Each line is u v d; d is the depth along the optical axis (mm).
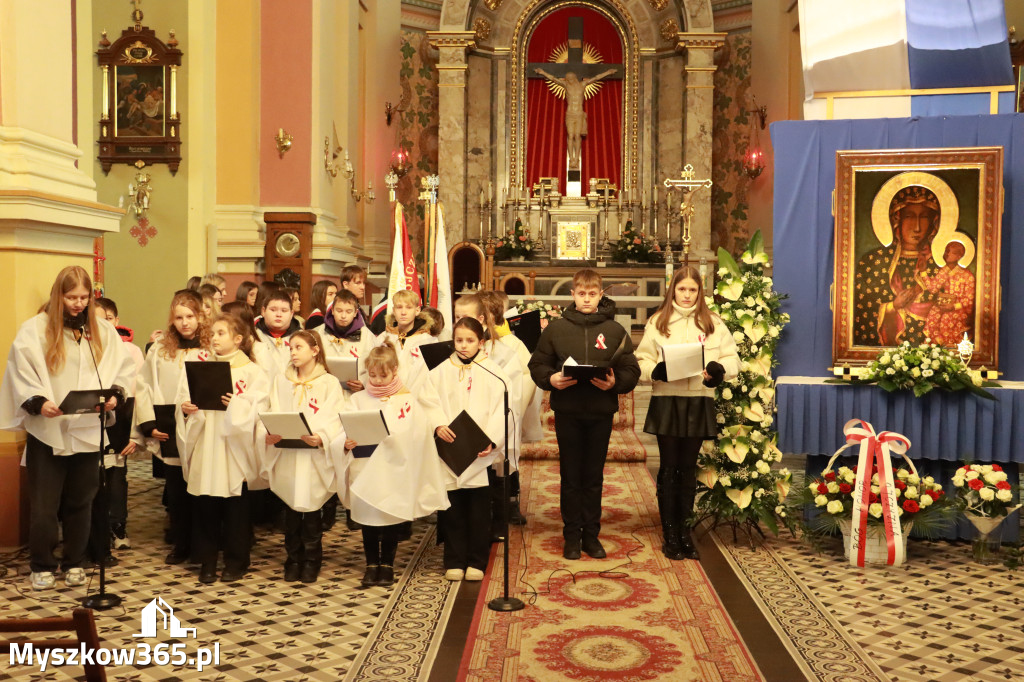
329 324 6113
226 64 10453
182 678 3641
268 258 10531
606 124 17562
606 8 17469
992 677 3676
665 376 5238
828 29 6387
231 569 4977
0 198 5051
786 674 3707
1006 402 5551
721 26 17031
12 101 5316
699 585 4895
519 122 17312
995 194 5723
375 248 15180
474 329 5180
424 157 16953
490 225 17109
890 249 5895
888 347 5895
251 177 10453
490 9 17219
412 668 3760
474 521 5023
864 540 5223
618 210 17094
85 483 4891
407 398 4887
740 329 5848
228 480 4883
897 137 6027
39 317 4777
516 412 5484
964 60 6188
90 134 6352
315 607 4523
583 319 5457
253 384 5055
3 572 5035
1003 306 5863
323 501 4918
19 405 4684
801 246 6137
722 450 5672
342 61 12828
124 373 5000
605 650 3965
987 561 5328
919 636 4133
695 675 3703
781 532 6035
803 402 5844
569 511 5438
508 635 4141
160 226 9305
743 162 16719
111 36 9281
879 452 5312
